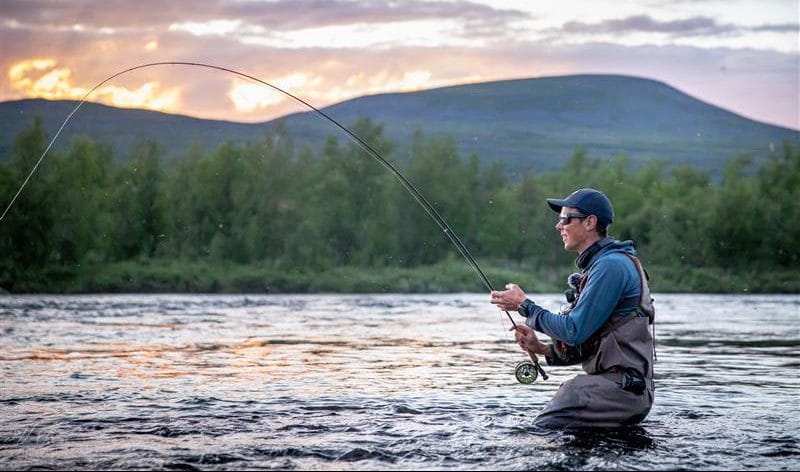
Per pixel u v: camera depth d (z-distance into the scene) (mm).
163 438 5016
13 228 48469
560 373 8727
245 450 4656
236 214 59000
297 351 11203
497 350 11422
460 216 66812
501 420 5559
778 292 60375
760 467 4270
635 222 67125
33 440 4977
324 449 4660
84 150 51344
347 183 62594
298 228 58906
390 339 13484
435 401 6480
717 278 61812
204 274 53531
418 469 4195
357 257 61500
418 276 57062
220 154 59656
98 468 4250
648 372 5152
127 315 21750
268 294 49156
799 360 10250
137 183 57469
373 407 6172
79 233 49625
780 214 64375
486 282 6113
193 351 11156
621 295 5078
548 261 65938
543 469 4191
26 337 13617
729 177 69938
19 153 49438
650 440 4887
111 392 6996
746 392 7191
